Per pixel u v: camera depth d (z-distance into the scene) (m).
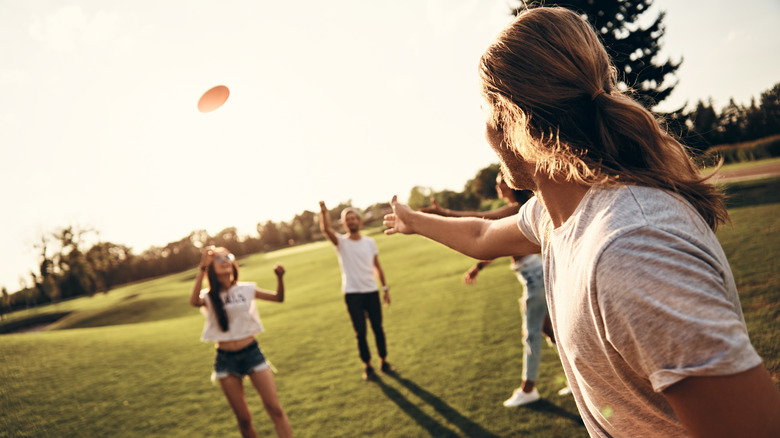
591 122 0.68
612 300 0.55
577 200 0.71
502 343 5.88
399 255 24.50
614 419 0.68
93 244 61.34
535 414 3.71
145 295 39.44
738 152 35.75
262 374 3.75
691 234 0.57
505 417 3.79
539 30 0.71
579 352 0.66
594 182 0.64
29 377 9.36
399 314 9.31
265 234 95.62
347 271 5.68
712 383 0.49
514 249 1.09
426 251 23.78
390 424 4.17
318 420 4.64
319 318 11.61
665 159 0.66
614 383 0.64
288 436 3.73
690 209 0.62
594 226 0.62
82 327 28.38
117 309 31.17
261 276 34.25
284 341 9.36
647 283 0.53
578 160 0.66
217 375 3.73
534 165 0.77
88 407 6.89
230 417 5.36
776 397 0.49
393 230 1.39
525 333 3.96
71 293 63.28
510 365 5.04
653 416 0.62
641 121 0.64
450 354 5.87
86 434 5.80
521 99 0.71
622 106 0.65
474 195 55.66
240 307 3.76
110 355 10.88
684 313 0.50
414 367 5.68
